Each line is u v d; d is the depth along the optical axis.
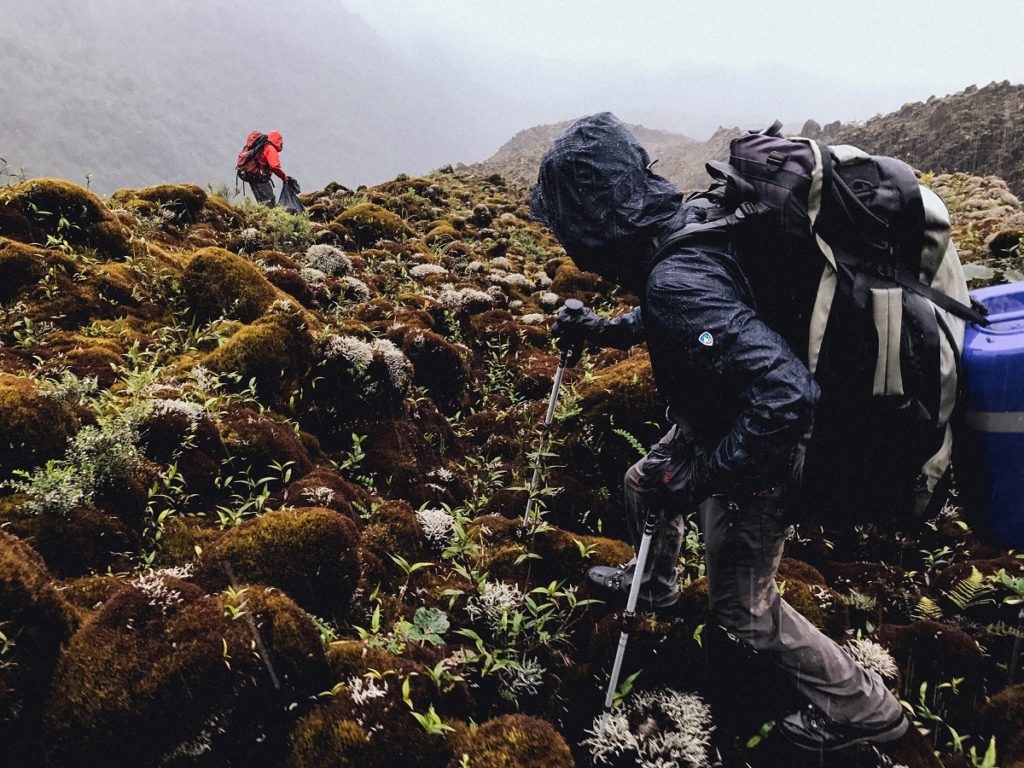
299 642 2.27
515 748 2.11
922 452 1.92
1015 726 2.60
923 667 3.02
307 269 6.96
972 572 3.20
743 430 1.78
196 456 3.52
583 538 3.78
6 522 2.65
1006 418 1.84
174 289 5.35
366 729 2.17
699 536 3.77
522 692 2.75
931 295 1.89
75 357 4.09
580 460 4.64
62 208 5.39
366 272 8.00
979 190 10.51
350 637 2.87
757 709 2.62
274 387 4.51
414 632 2.69
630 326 2.94
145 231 6.63
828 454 1.98
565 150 2.02
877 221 1.81
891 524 2.16
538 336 7.33
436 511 3.89
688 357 1.84
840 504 2.09
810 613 3.09
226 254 5.36
